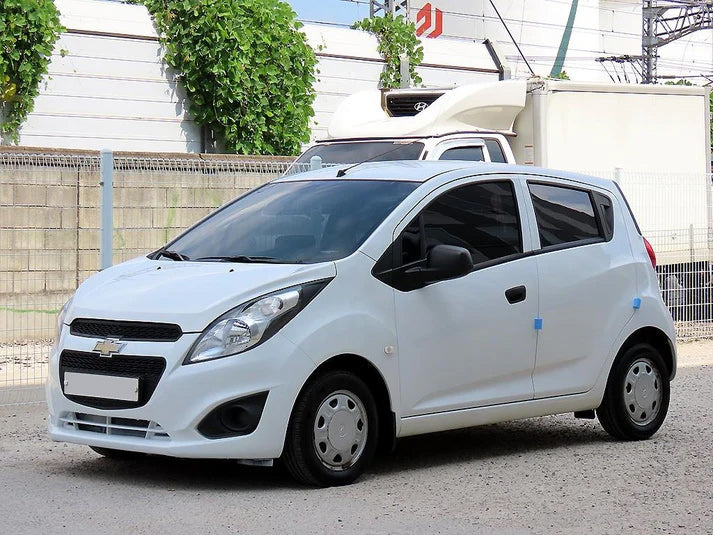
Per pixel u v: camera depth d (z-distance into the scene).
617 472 10.84
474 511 9.77
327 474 10.19
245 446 9.89
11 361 14.64
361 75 23.95
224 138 22.00
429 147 16.34
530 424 12.69
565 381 11.48
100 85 20.31
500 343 11.05
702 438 12.06
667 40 59.28
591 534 9.33
